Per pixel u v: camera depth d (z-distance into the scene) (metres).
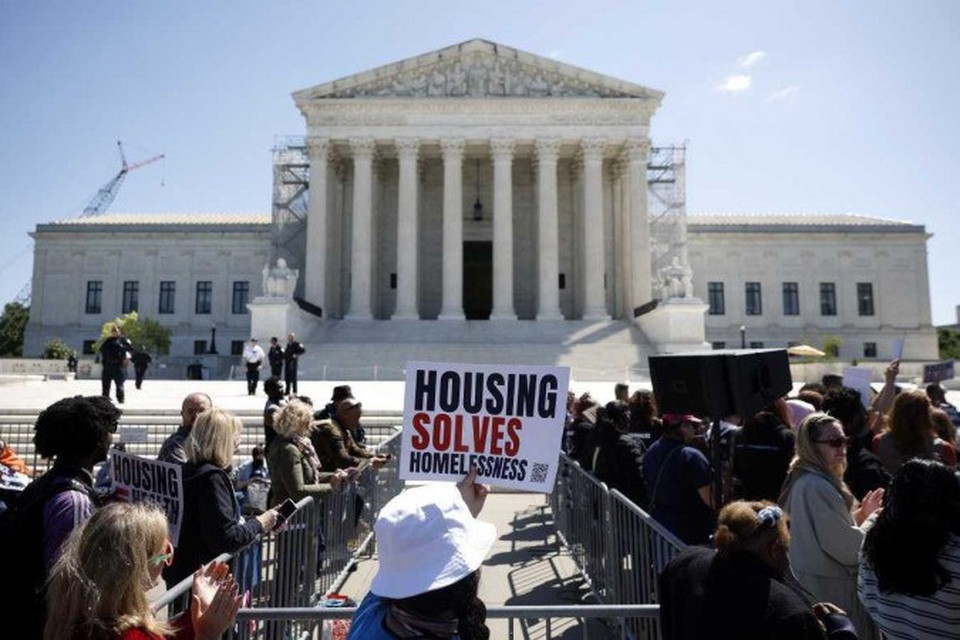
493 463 5.33
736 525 4.15
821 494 6.02
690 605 4.06
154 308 80.81
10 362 53.38
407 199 55.56
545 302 54.72
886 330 81.50
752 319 81.25
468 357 46.28
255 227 80.62
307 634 6.36
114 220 85.25
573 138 56.16
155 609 4.42
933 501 4.39
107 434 5.43
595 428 11.61
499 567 11.55
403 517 3.15
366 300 54.78
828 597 5.94
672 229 64.38
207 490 6.23
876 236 82.38
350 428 12.12
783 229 81.88
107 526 3.48
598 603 9.52
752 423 8.59
